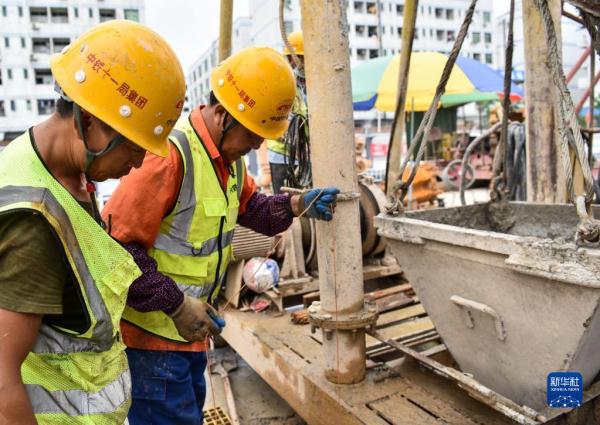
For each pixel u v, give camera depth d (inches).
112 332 54.2
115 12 1814.7
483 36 2495.1
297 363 105.1
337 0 82.6
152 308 68.0
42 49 1749.5
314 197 86.7
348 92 86.0
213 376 151.6
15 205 42.6
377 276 155.0
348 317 90.8
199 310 71.3
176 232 73.9
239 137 76.0
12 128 1701.5
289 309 142.7
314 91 86.0
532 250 67.8
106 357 56.7
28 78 1706.4
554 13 125.6
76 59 48.9
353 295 91.7
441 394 94.3
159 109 51.4
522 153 220.8
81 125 48.1
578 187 137.9
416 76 322.0
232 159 78.5
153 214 68.6
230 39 136.3
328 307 92.8
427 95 315.6
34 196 44.2
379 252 161.5
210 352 165.9
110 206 68.2
